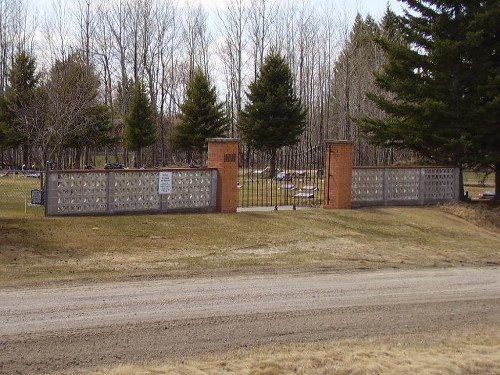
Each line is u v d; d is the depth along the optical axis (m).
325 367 6.25
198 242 13.07
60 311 7.84
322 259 12.32
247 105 38.03
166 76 53.78
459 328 8.06
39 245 11.57
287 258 12.20
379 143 22.94
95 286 9.23
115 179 14.72
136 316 7.80
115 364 6.13
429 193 20.52
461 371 6.39
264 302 8.80
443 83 21.45
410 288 10.20
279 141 36.75
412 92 21.92
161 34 57.16
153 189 15.30
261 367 6.14
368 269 11.66
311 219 16.45
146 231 13.50
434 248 14.57
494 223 18.84
